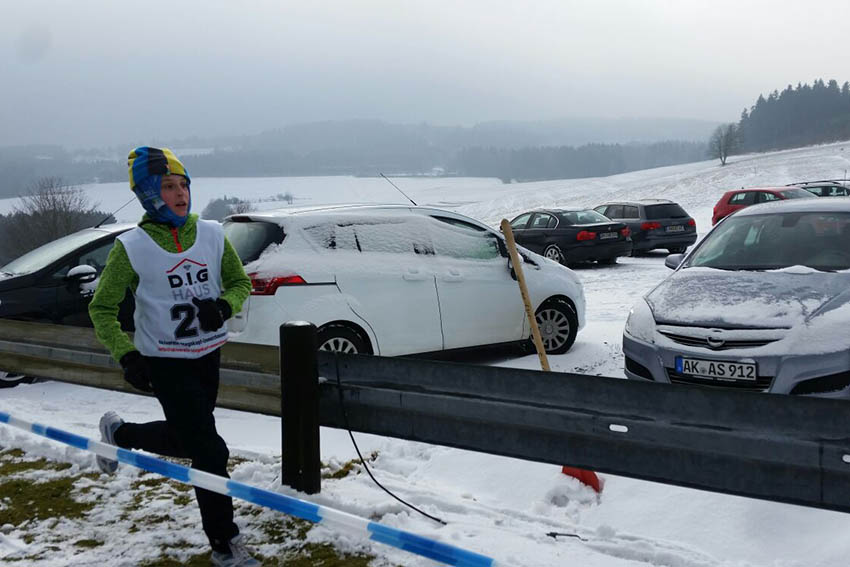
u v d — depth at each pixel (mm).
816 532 3871
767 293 5469
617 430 3566
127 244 3408
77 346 6188
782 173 71125
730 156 182750
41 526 4277
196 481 3357
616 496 4473
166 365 3500
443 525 4070
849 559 3588
